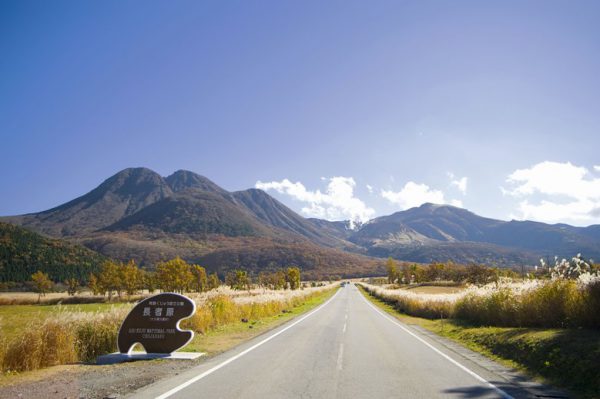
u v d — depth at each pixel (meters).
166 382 8.02
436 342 14.23
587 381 7.65
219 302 21.33
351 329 18.45
